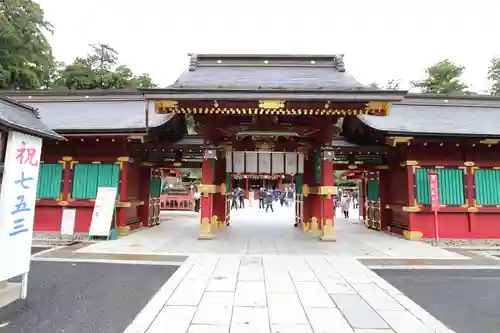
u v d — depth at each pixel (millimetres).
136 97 14602
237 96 9117
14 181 4441
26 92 14711
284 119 11609
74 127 11148
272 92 9055
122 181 11680
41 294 5184
